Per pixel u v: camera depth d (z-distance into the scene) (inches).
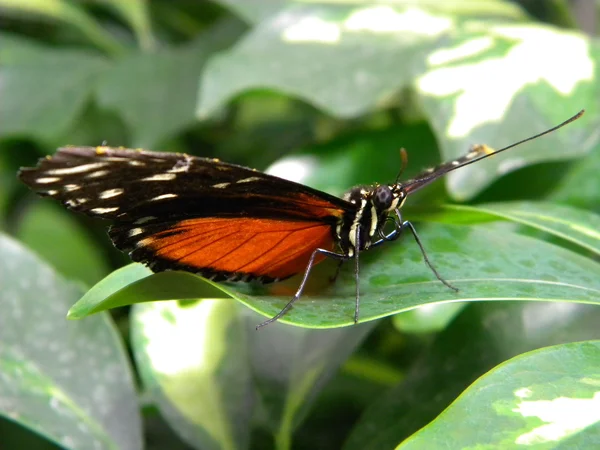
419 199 10.8
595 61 10.3
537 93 10.2
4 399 9.5
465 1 11.5
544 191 10.5
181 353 9.9
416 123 11.1
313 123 14.2
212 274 9.3
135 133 12.4
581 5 12.2
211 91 10.7
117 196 8.7
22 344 9.8
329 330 10.0
